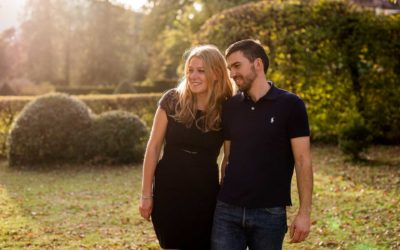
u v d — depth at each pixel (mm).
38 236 6094
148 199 3287
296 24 12648
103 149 11430
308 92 12781
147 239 5973
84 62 44375
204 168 3326
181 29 25734
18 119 11484
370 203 7340
